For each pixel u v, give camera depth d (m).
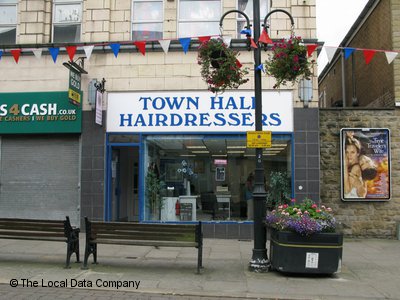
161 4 12.77
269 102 11.95
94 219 12.12
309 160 11.82
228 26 12.45
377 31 14.07
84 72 12.21
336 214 12.35
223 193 12.23
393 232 12.20
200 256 7.88
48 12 12.99
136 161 14.10
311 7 12.20
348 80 17.97
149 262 8.86
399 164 12.31
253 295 6.67
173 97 12.16
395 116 12.38
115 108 12.26
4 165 12.65
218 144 12.23
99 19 12.59
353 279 7.76
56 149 12.52
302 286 7.23
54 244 10.68
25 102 12.47
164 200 12.28
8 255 9.34
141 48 10.50
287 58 7.84
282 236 7.83
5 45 12.45
